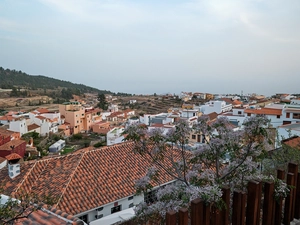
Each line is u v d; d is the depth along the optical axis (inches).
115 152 491.2
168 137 217.6
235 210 119.6
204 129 225.5
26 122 2106.3
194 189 138.8
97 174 424.2
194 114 1784.0
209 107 2178.9
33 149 1565.0
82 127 2539.4
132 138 212.8
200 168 219.8
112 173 432.1
